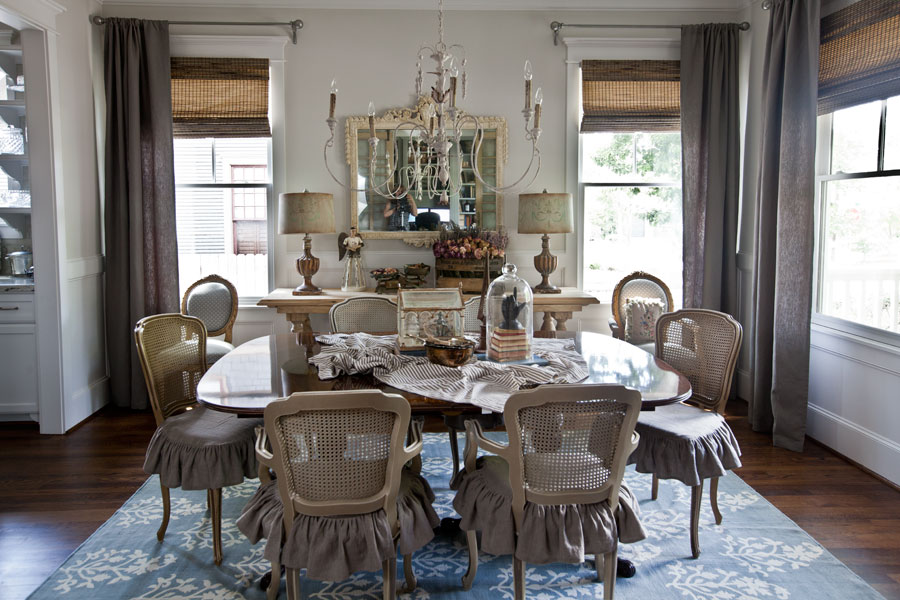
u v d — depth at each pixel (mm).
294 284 4773
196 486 2443
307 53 4617
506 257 4789
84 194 4254
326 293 4441
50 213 3844
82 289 4230
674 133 4781
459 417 2301
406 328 2725
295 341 3139
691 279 4559
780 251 3709
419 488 2168
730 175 4523
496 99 4676
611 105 4660
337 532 1903
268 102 4629
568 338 3195
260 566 2510
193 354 2955
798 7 3590
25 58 3738
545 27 4641
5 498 3105
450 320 2740
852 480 3295
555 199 4289
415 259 4766
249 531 2061
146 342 2633
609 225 4824
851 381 3539
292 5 4574
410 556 2324
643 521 2865
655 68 4652
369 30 4617
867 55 3344
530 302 2605
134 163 4355
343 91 4648
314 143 4676
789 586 2359
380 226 4719
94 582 2393
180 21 4504
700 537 2721
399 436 1887
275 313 4770
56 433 3975
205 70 4566
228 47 4574
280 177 4680
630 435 1955
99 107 4480
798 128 3604
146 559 2553
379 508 1942
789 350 3684
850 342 3516
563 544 1945
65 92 3994
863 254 3451
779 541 2680
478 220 4734
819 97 3717
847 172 3590
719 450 2570
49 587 2357
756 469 3438
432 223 4727
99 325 4477
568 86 4680
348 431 1864
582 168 4762
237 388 2291
